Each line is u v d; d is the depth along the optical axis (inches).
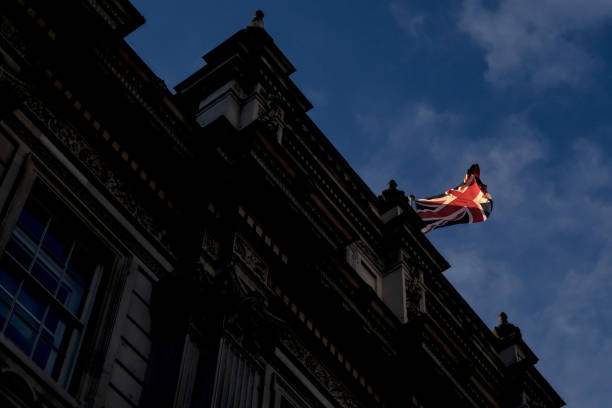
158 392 768.9
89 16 885.8
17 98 766.5
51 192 788.0
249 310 864.3
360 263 1258.6
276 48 1246.3
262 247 951.0
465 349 1288.1
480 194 1528.1
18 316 715.4
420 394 1088.2
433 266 1355.8
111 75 888.9
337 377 978.1
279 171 1034.7
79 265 789.9
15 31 826.8
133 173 875.4
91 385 725.3
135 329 793.6
